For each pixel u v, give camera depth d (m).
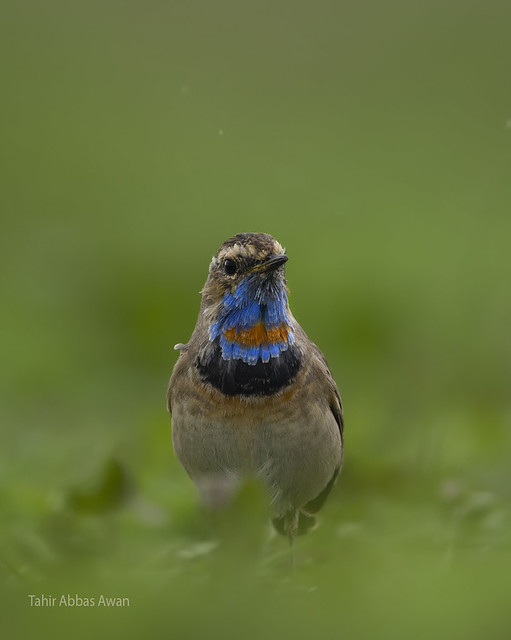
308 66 28.78
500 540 10.42
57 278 19.45
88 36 30.72
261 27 30.23
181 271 20.19
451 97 27.55
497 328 16.34
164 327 18.36
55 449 13.65
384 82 28.06
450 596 9.17
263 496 9.95
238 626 8.86
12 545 10.53
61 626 8.95
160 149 26.42
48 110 28.41
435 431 13.10
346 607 9.08
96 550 10.44
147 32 30.62
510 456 12.68
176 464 12.98
